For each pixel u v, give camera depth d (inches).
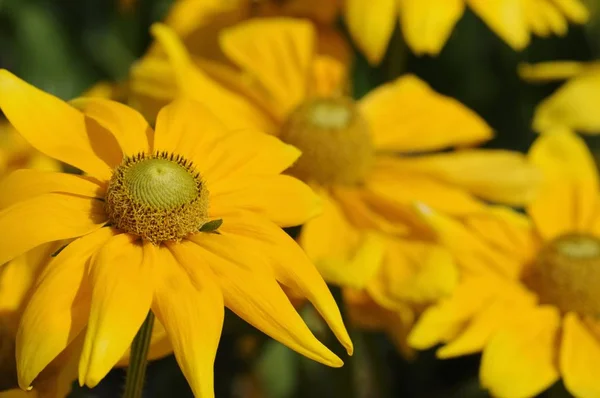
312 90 19.6
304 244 17.2
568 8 20.3
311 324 18.4
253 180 15.5
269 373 19.6
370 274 16.7
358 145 18.6
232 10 20.8
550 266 18.2
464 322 17.4
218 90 18.8
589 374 17.0
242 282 14.5
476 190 18.8
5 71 15.3
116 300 13.9
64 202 14.8
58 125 15.4
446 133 19.4
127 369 14.9
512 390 16.7
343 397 18.0
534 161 19.5
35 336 13.8
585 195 19.3
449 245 17.6
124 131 15.4
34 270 15.9
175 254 14.7
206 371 13.8
